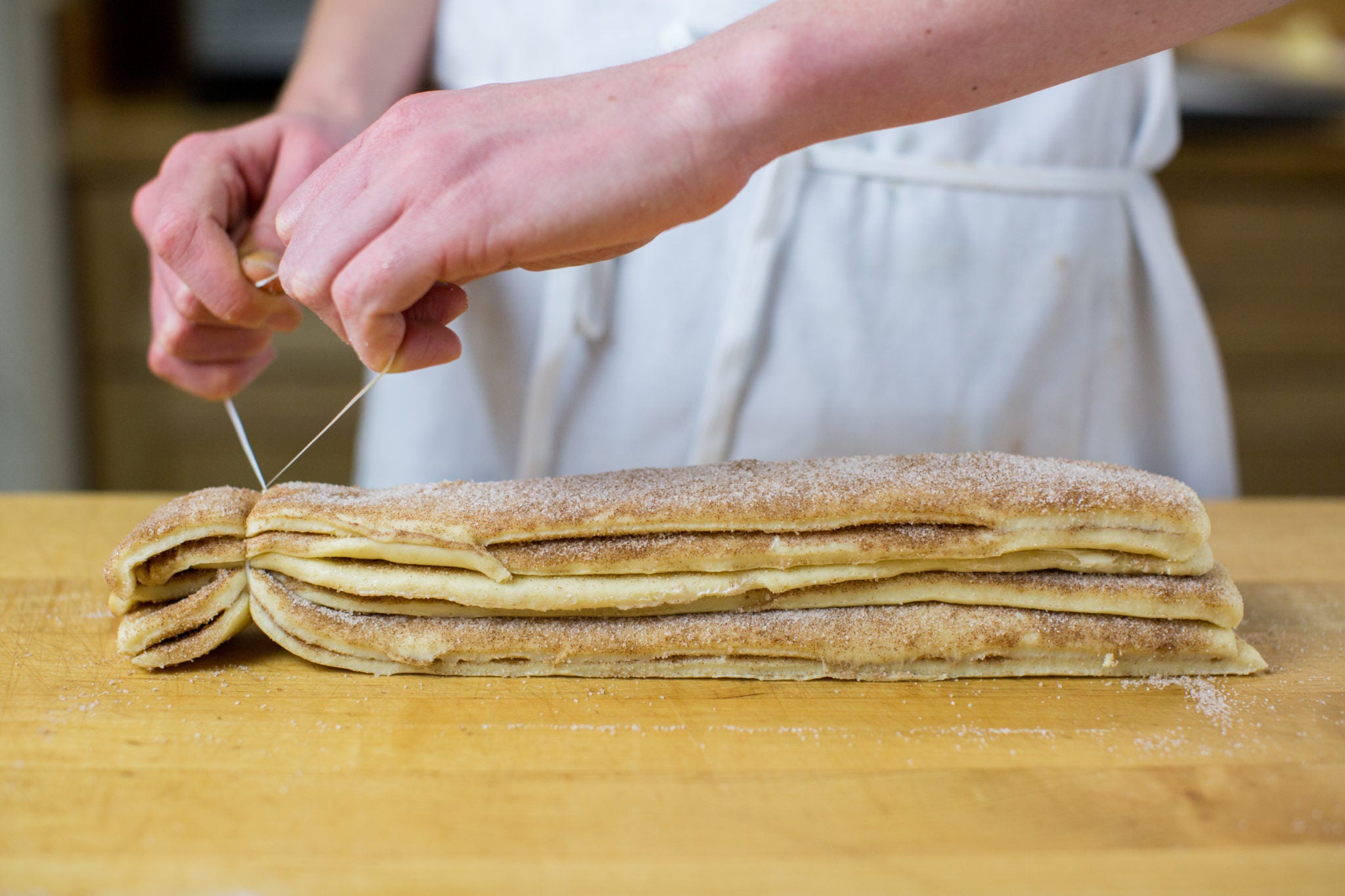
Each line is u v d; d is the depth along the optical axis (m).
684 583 0.91
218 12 2.77
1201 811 0.74
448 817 0.72
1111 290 1.37
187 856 0.68
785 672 0.93
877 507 0.90
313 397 2.71
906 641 0.91
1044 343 1.35
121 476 2.82
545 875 0.67
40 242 2.66
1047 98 1.28
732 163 0.75
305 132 1.13
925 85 0.76
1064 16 0.75
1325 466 2.82
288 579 0.94
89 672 0.92
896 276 1.31
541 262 0.82
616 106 0.73
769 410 1.34
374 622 0.92
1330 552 1.23
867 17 0.74
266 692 0.89
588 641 0.91
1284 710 0.88
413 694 0.89
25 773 0.76
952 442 1.37
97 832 0.70
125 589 0.91
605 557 0.90
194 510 0.92
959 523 0.91
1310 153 2.58
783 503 0.90
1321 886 0.67
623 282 1.33
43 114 2.62
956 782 0.77
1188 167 2.58
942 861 0.68
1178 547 0.92
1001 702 0.89
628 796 0.75
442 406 1.45
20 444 2.76
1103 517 0.91
